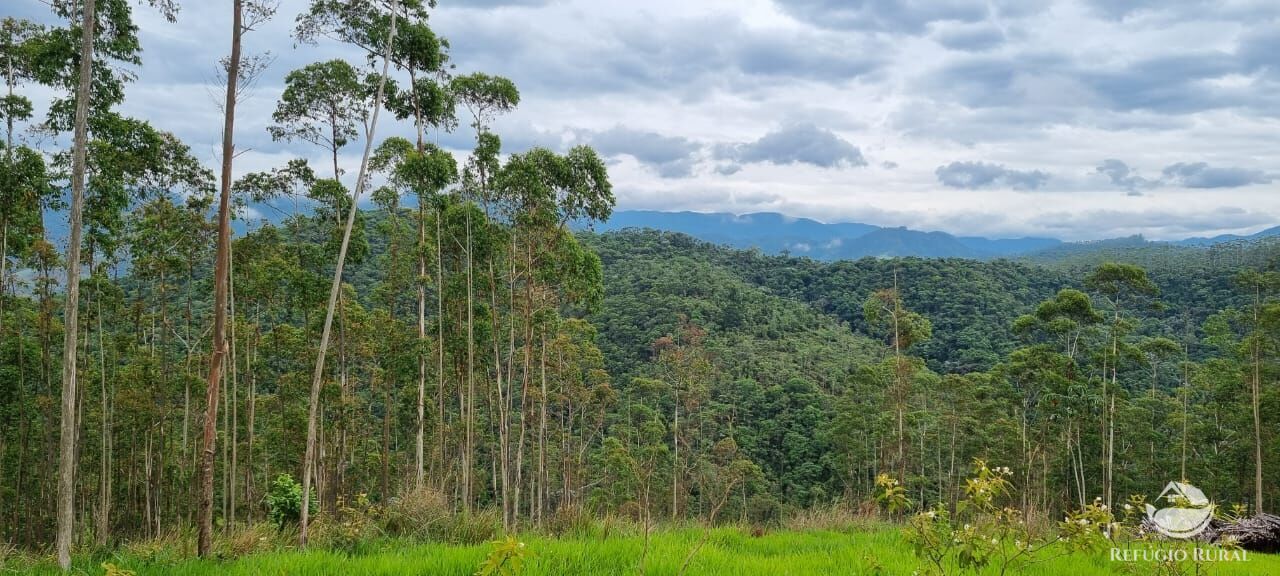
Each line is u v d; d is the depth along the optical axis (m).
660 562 7.75
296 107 17.08
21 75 16.19
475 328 21.98
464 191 20.94
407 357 23.33
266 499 14.77
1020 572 7.45
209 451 9.73
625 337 66.94
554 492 32.78
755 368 59.62
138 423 25.56
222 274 10.21
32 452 27.08
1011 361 35.28
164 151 17.44
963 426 38.25
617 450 34.34
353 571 7.55
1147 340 37.03
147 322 24.58
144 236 19.97
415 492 12.28
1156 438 34.44
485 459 36.12
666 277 84.19
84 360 21.34
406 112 17.95
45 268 20.33
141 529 25.86
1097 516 5.74
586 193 19.98
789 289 99.62
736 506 37.72
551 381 29.56
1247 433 31.30
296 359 27.73
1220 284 77.56
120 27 13.03
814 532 12.09
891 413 36.25
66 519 9.04
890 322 34.75
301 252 21.06
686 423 43.91
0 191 16.47
